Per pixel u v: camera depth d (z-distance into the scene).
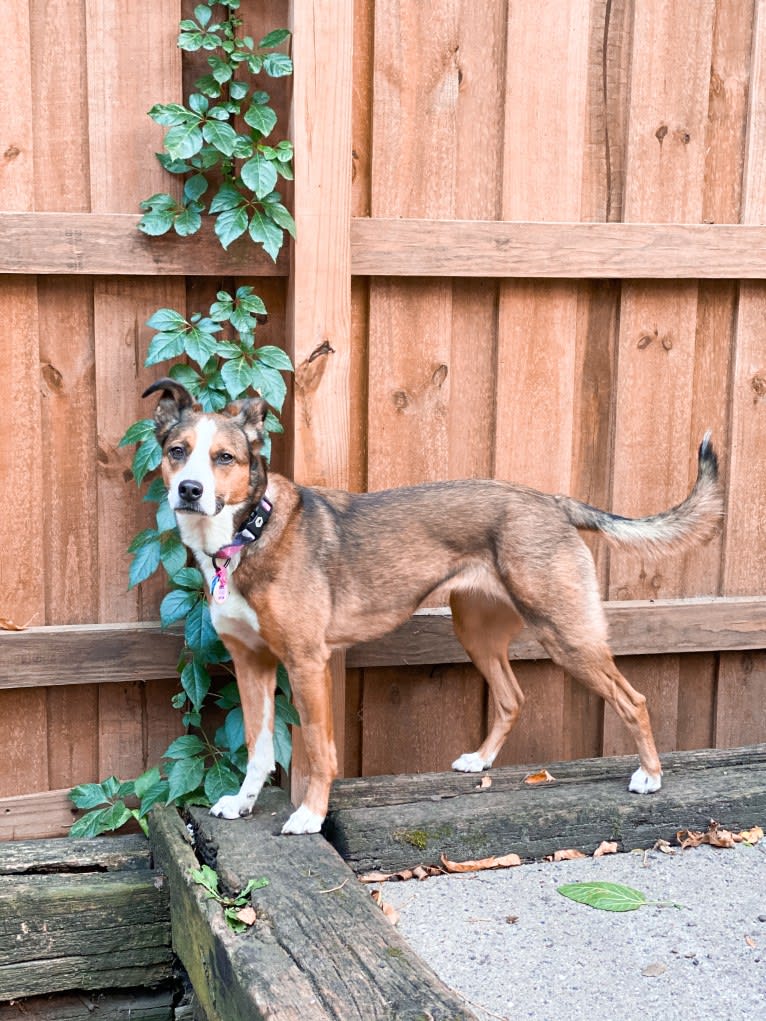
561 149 3.79
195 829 3.57
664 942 3.35
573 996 3.23
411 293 3.78
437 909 3.45
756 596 3.98
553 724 3.95
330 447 3.69
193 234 3.65
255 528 3.45
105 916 3.53
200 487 3.35
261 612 3.48
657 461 3.92
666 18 3.80
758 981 3.26
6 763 3.74
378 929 3.24
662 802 3.65
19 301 3.65
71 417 3.70
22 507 3.70
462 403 3.84
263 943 3.21
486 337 3.82
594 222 3.82
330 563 3.53
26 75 3.59
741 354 3.92
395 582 3.57
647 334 3.88
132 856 3.60
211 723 3.81
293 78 3.59
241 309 3.63
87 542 3.74
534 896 3.48
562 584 3.57
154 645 3.74
